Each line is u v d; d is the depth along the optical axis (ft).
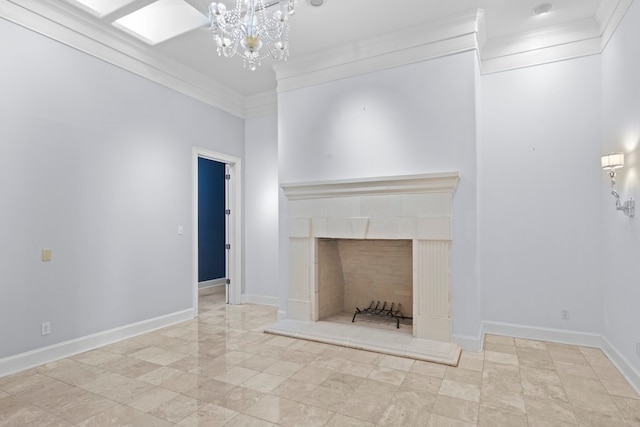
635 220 9.29
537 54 12.84
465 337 11.71
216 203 23.97
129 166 13.50
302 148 14.96
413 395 8.80
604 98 11.69
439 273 11.96
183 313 15.55
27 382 9.54
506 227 13.26
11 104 10.22
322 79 14.51
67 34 11.55
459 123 11.98
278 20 9.79
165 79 14.93
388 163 13.16
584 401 8.48
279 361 10.99
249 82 17.44
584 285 12.16
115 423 7.65
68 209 11.54
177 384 9.43
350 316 15.19
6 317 10.04
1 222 9.98
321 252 14.69
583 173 12.23
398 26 12.59
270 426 7.52
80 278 11.82
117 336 12.85
